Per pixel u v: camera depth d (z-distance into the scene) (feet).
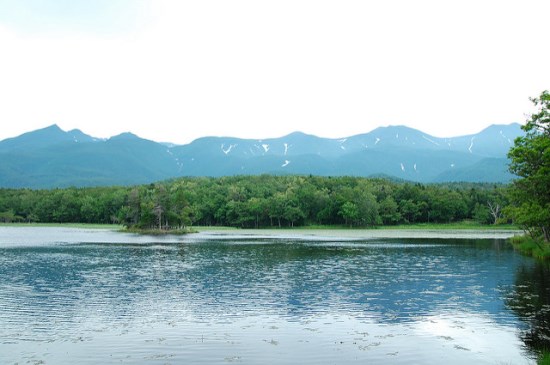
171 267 204.33
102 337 94.84
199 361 80.94
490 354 84.28
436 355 83.82
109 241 384.68
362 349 87.25
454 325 103.09
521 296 134.21
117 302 128.36
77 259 236.63
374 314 113.60
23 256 250.98
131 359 81.87
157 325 103.86
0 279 169.17
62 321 107.34
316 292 142.51
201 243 363.97
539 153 214.48
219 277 174.81
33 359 81.97
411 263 217.15
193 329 100.63
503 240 394.32
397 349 87.25
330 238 443.73
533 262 216.33
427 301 128.26
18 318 110.11
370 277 172.76
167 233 540.11
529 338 93.35
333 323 105.40
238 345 89.66
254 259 237.66
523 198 223.30
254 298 133.49
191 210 604.08
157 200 572.92
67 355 83.97
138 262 223.92
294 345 89.71
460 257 243.19
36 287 152.25
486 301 127.54
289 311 117.08
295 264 214.90
